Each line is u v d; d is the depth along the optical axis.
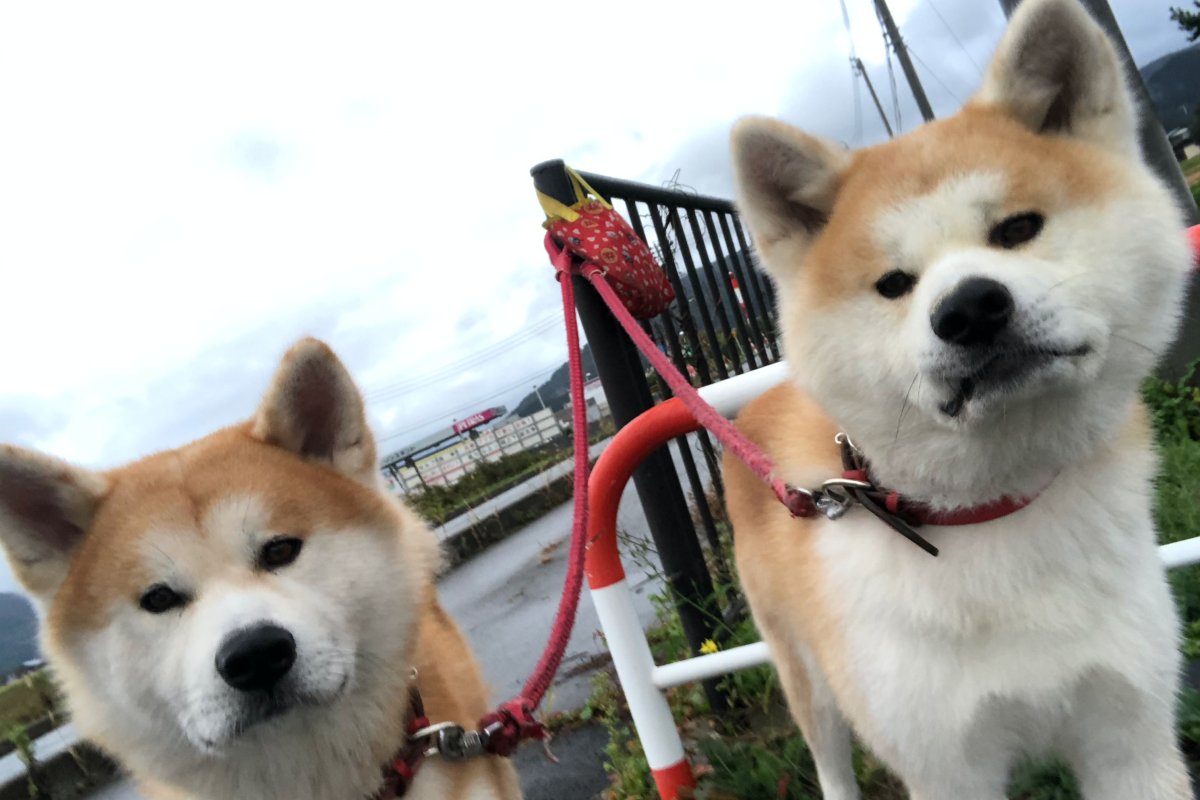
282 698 0.58
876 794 0.80
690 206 1.41
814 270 0.58
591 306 0.95
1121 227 0.49
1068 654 0.49
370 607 0.65
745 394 0.76
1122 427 0.53
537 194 0.88
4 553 0.63
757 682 0.98
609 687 1.19
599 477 0.79
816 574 0.60
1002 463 0.49
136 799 1.95
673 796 0.79
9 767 2.54
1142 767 0.52
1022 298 0.46
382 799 0.63
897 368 0.52
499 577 2.54
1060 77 0.57
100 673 0.61
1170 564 0.66
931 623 0.51
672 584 1.02
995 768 0.54
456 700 0.74
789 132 0.62
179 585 0.60
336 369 0.70
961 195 0.52
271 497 0.64
